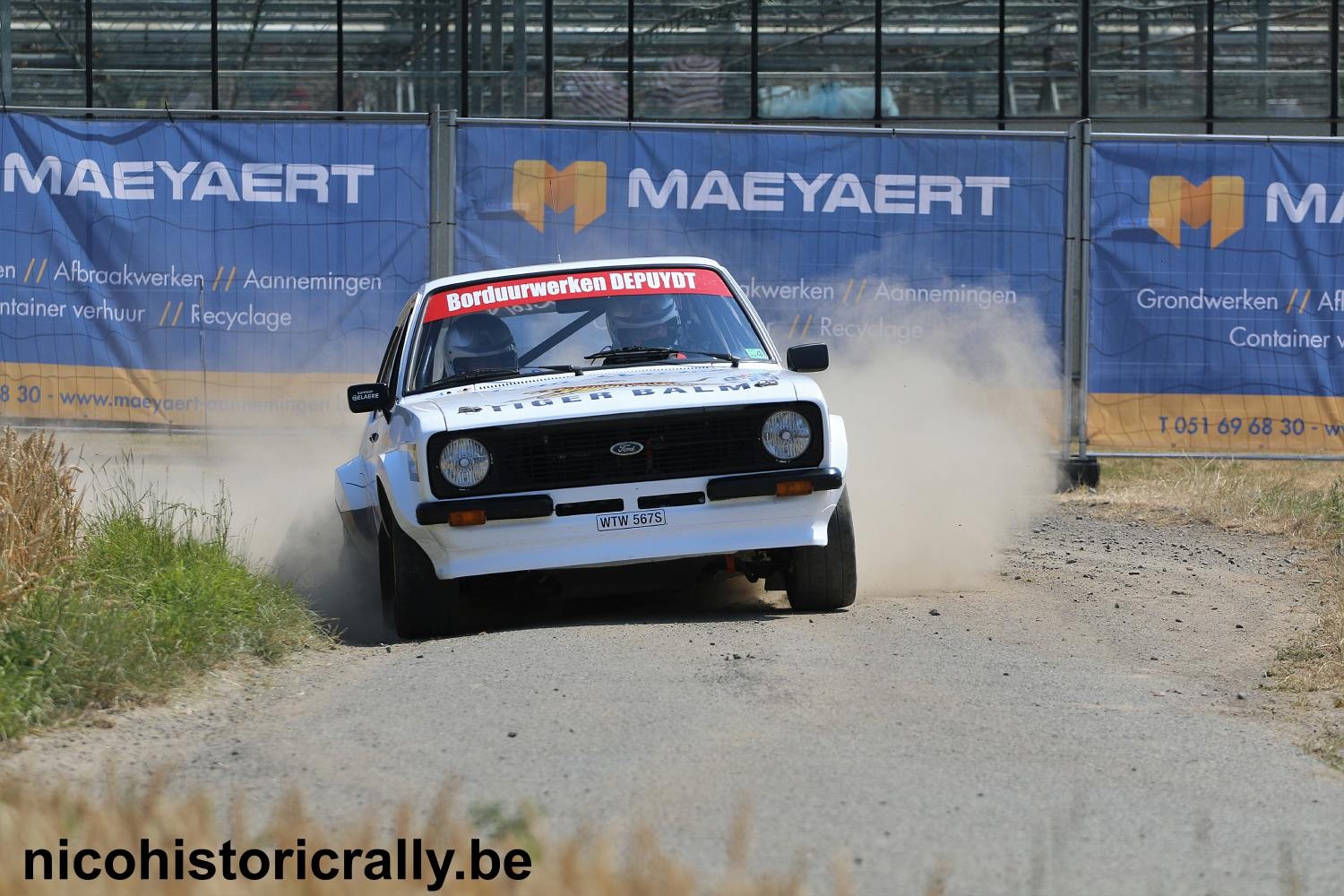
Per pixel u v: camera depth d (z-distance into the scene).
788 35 94.94
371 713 20.78
